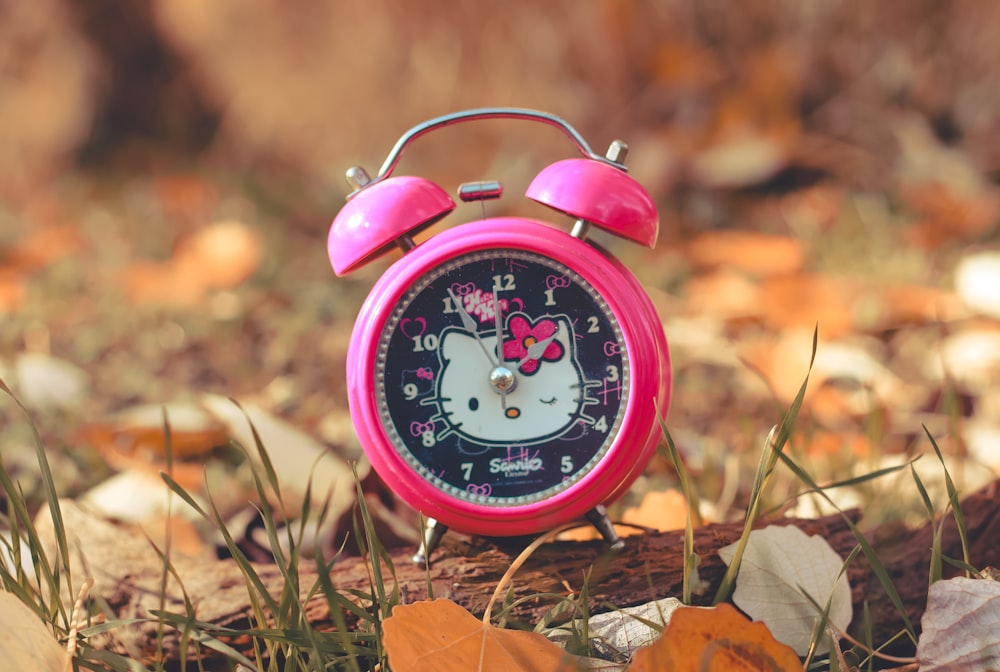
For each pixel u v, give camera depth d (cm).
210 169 149
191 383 83
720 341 87
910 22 124
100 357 89
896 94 126
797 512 58
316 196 134
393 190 50
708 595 49
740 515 59
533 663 44
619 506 60
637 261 103
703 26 129
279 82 147
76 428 71
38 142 155
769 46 128
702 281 100
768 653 43
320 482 61
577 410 50
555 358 50
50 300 101
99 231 129
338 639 46
